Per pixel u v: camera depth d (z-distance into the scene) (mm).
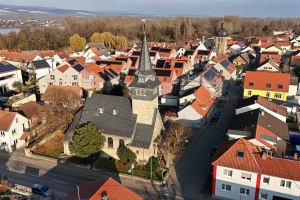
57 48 198375
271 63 116000
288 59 141375
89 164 60125
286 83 88812
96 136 59656
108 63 120688
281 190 45594
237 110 71625
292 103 83062
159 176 56156
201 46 166625
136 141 59531
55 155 64438
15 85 111688
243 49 173875
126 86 101375
